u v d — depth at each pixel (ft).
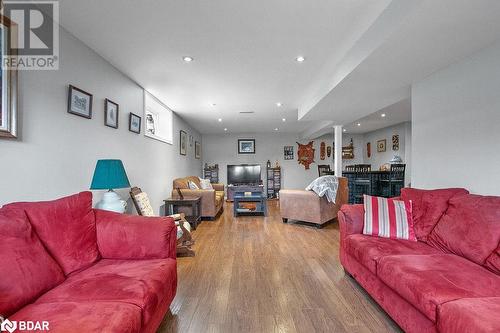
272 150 28.37
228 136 28.22
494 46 6.39
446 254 5.86
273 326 5.45
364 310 6.03
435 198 7.09
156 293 4.42
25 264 3.92
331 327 5.41
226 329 5.38
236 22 6.66
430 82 8.46
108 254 5.68
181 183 16.72
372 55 6.97
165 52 8.32
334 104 12.35
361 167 22.75
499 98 6.31
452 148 7.68
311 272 8.16
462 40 6.24
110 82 9.11
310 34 7.28
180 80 10.96
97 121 8.27
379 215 7.53
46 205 4.99
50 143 6.23
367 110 13.56
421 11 5.08
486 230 5.32
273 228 13.98
